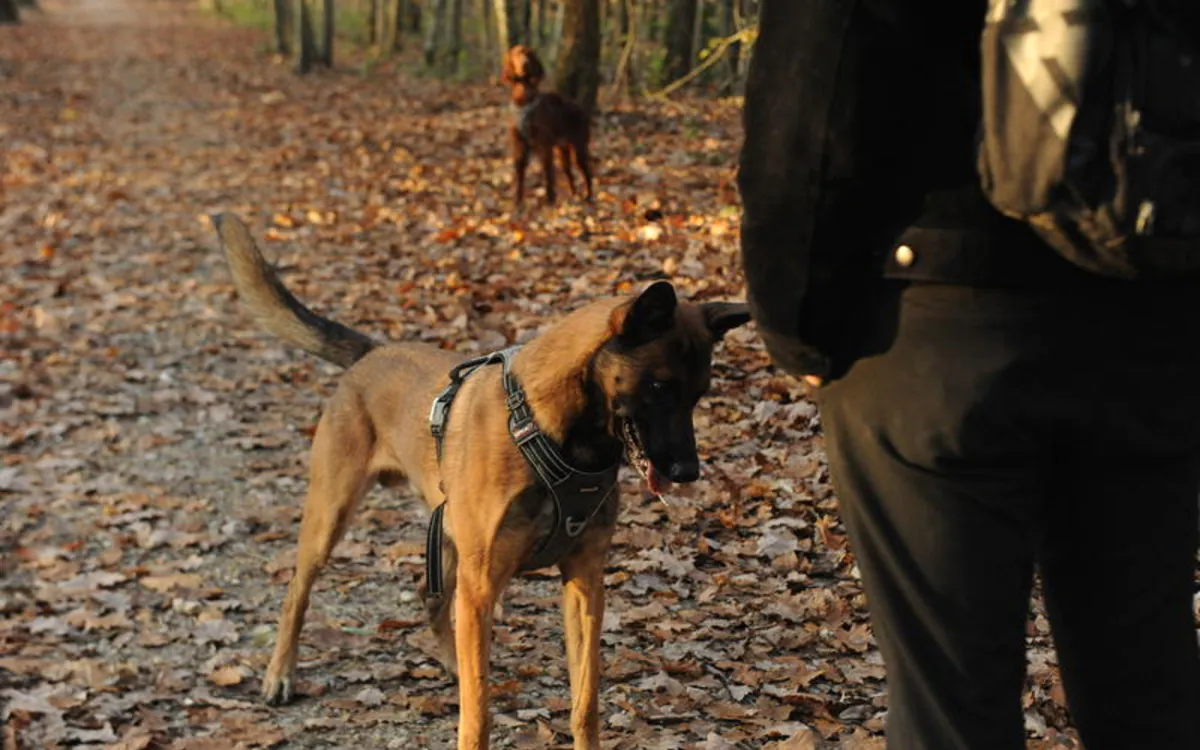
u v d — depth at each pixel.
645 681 4.16
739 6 15.98
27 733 4.17
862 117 1.69
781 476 5.70
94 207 13.84
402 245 10.86
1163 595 1.78
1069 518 1.80
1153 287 1.64
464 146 15.88
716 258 8.94
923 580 1.77
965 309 1.67
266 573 5.50
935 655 1.79
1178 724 1.79
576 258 9.56
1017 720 1.82
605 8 21.19
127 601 5.23
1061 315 1.64
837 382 1.85
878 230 1.75
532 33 23.02
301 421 7.45
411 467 3.94
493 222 11.20
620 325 3.00
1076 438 1.70
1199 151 1.47
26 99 24.25
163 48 36.31
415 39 32.78
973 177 1.65
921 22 1.67
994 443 1.68
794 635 4.39
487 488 3.27
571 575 3.47
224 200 13.91
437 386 3.88
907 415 1.73
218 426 7.38
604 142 14.67
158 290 10.37
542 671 4.35
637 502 5.56
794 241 1.77
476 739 3.40
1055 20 1.47
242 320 9.45
